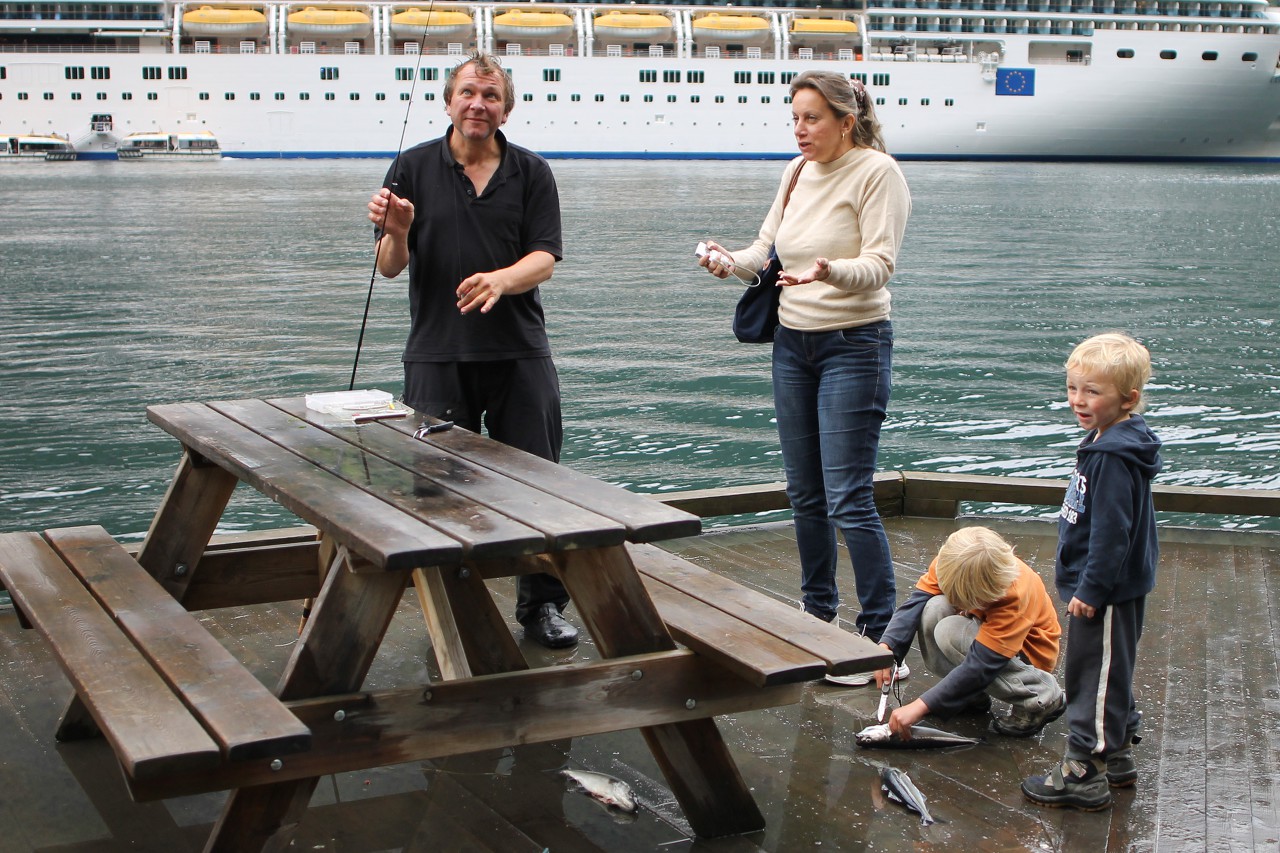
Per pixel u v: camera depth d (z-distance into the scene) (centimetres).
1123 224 3241
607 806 304
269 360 1334
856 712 366
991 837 291
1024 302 1866
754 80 5753
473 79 383
